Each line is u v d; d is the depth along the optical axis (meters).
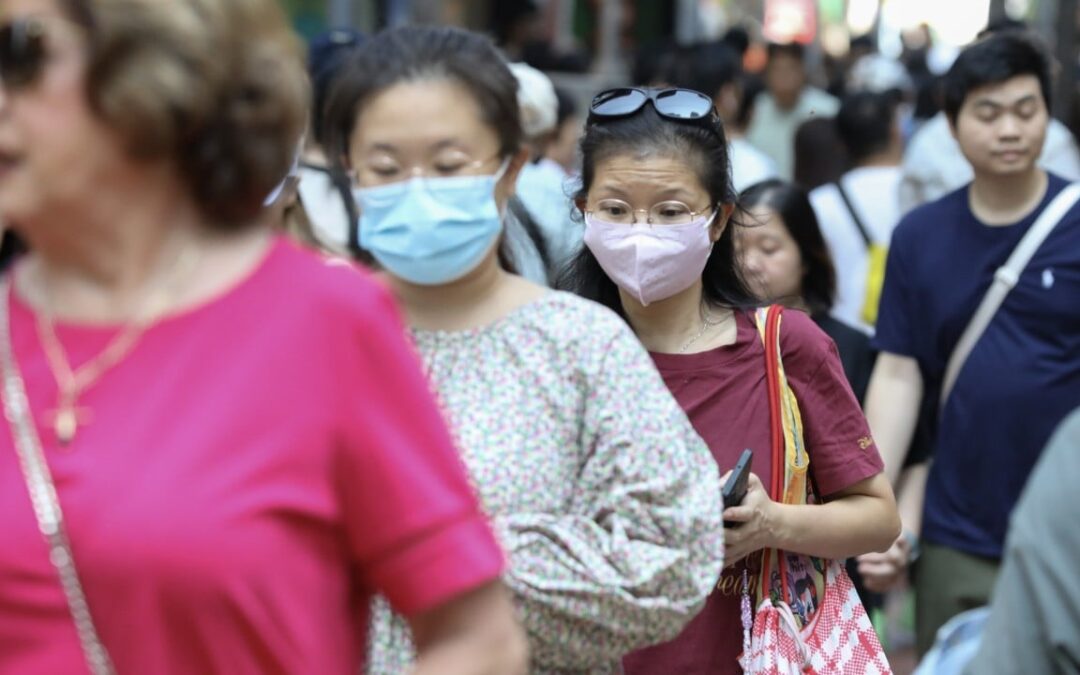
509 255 6.37
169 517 3.54
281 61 3.80
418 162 5.40
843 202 13.09
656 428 5.31
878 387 10.05
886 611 14.01
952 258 9.84
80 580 3.56
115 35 3.53
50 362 3.71
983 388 9.74
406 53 5.45
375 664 4.94
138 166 3.68
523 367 5.39
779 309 6.85
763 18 53.50
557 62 24.56
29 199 3.63
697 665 6.52
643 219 6.68
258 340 3.71
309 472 3.71
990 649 4.48
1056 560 4.38
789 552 6.67
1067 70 22.14
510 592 5.13
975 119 9.66
